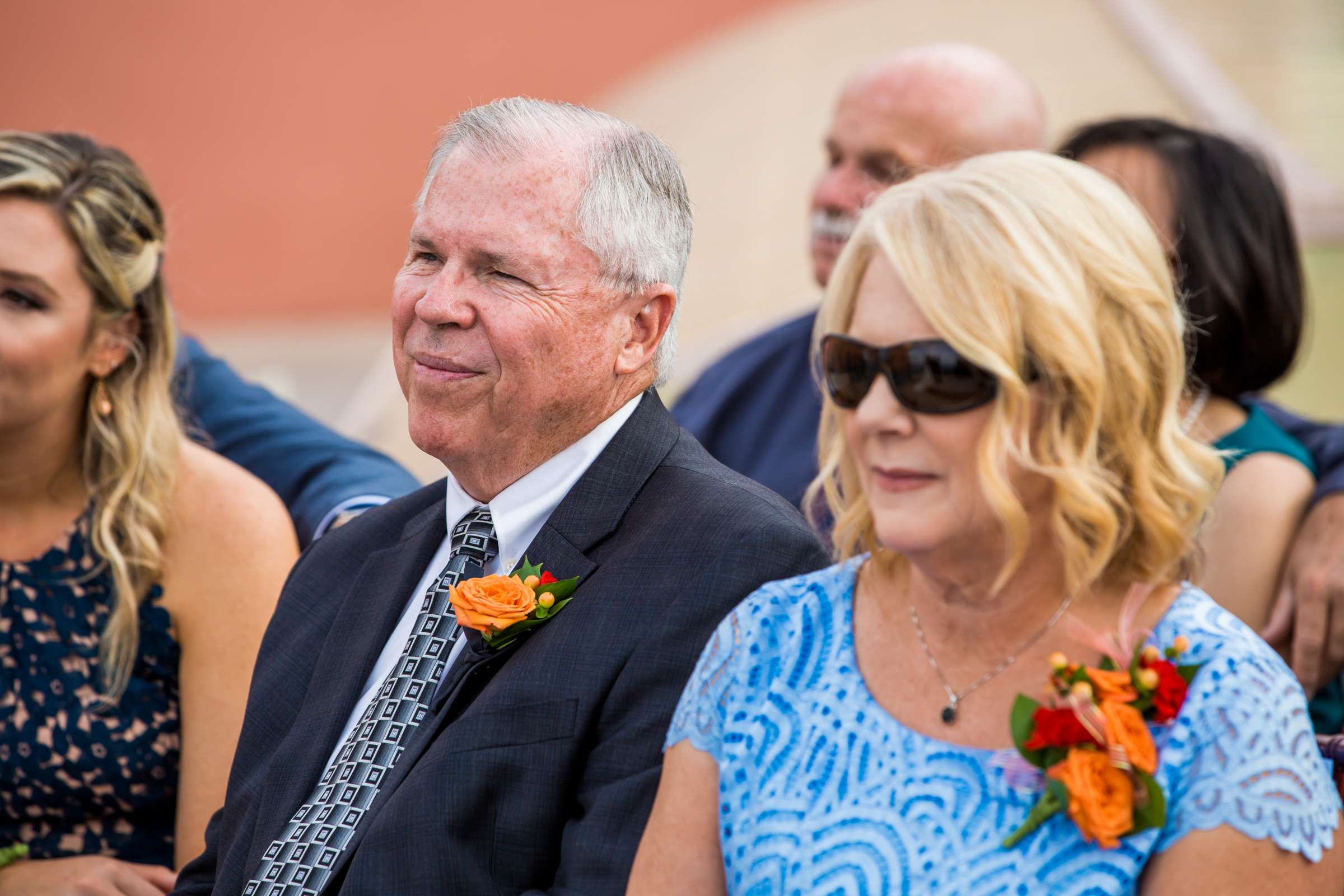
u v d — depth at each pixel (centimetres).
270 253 2116
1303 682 674
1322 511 684
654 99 2005
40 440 698
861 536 446
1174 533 399
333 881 523
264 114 2119
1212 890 377
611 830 487
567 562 550
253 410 896
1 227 668
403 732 548
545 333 554
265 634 636
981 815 396
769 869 414
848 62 1892
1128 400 395
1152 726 391
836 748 424
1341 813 402
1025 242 390
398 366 582
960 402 393
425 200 586
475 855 502
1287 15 1714
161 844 700
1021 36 1783
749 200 1773
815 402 963
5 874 661
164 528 712
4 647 689
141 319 721
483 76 2100
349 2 2114
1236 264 727
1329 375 1484
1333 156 1534
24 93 2100
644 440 577
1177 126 757
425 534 617
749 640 456
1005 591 414
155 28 2109
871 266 414
